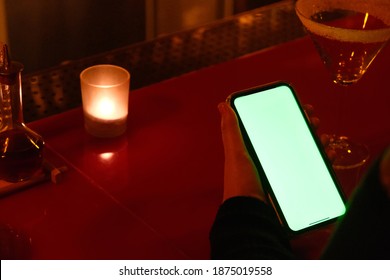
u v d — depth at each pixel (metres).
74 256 0.85
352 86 1.21
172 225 0.90
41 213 0.91
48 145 1.04
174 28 2.03
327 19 1.08
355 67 1.02
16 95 0.93
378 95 1.20
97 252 0.86
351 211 0.46
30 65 1.87
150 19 1.98
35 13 1.80
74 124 1.08
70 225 0.90
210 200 0.95
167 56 1.49
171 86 1.19
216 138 1.08
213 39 1.55
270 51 1.30
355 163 1.04
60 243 0.87
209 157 1.03
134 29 1.97
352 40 0.96
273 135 0.89
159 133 1.08
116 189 0.96
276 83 0.92
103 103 1.03
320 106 1.16
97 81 1.09
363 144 1.08
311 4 1.07
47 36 1.85
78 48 1.91
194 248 0.87
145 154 1.03
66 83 1.31
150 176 0.99
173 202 0.94
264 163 0.88
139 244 0.87
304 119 0.91
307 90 1.20
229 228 0.70
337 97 1.19
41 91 1.28
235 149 0.80
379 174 0.44
